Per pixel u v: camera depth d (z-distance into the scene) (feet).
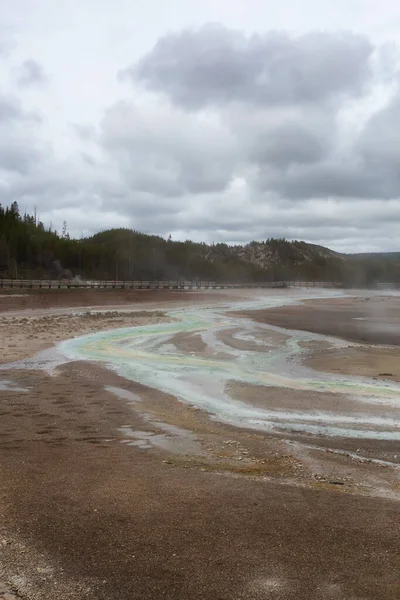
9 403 47.42
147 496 23.26
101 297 220.84
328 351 83.46
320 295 361.71
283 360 74.59
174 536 18.99
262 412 45.44
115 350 85.51
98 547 18.11
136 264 453.99
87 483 25.16
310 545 18.39
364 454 34.01
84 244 444.96
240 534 19.24
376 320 145.79
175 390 54.44
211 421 42.22
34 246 370.73
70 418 42.11
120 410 45.24
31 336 102.89
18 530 19.44
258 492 24.21
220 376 62.39
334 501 23.25
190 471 27.81
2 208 419.74
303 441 36.88
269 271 599.16
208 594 15.29
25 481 25.36
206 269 508.94
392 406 47.62
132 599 15.06
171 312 177.78
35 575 16.33
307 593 15.31
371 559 17.37
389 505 22.94
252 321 142.61
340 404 48.34
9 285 214.48
